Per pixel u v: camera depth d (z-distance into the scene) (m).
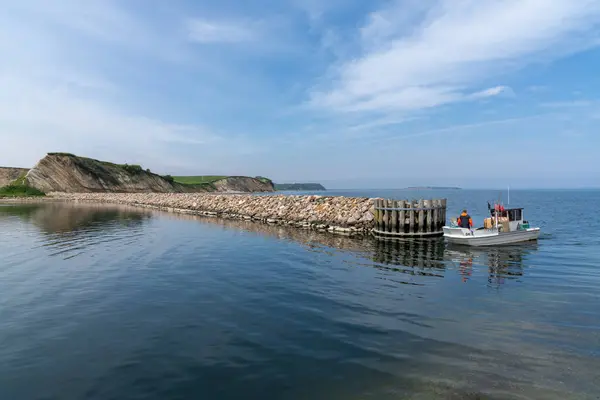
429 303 10.97
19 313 9.98
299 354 7.50
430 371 6.79
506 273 15.05
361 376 6.61
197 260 17.36
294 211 35.00
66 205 67.19
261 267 15.90
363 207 29.14
